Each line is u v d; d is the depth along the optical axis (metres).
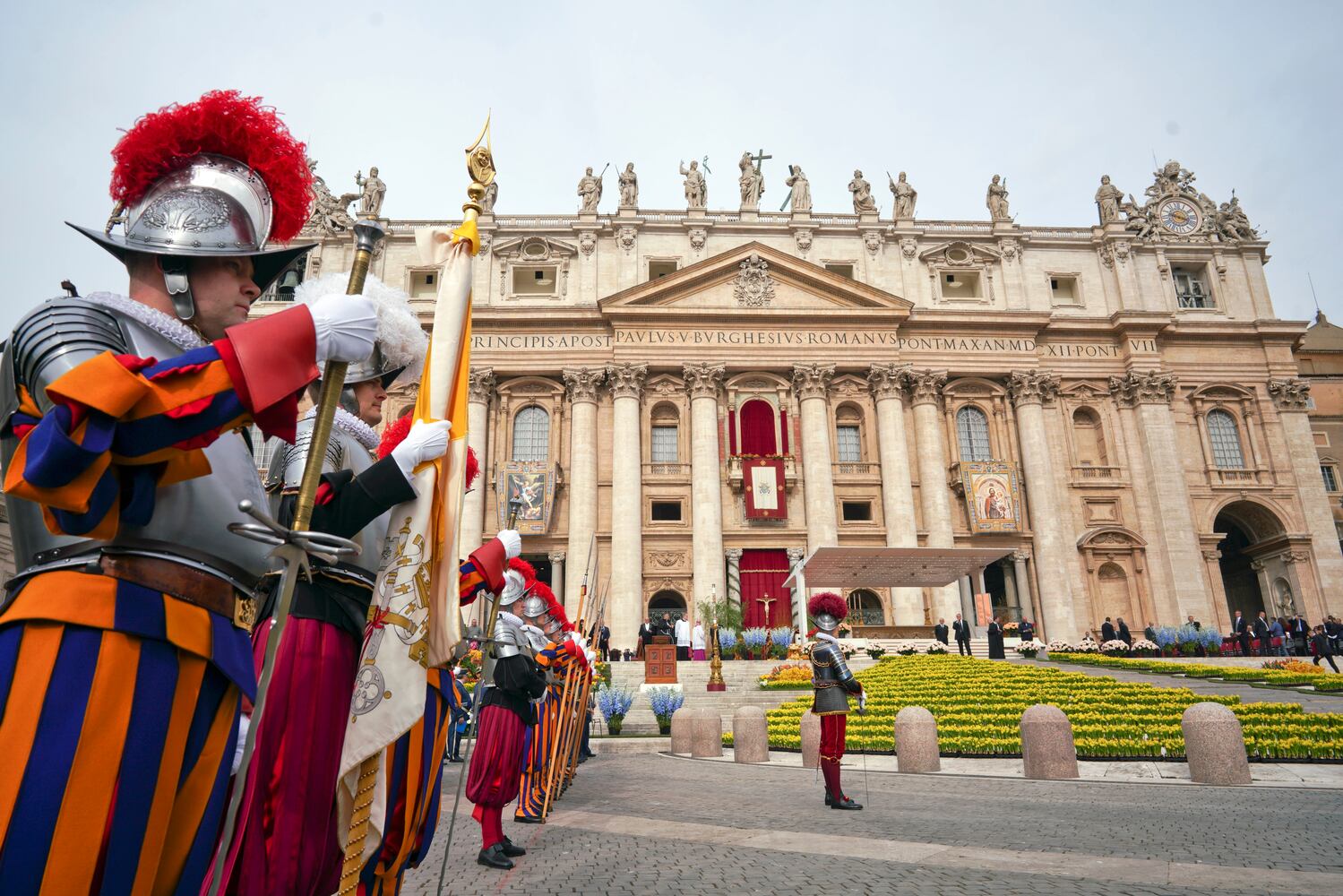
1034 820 8.46
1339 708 18.09
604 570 42.94
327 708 2.98
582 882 5.76
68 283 2.14
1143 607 44.25
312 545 1.93
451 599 3.22
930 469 45.09
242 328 1.82
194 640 1.94
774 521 44.19
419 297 46.59
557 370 45.91
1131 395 47.25
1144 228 50.81
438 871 6.16
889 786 11.75
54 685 1.75
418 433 3.09
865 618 43.59
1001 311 47.31
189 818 1.94
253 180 2.34
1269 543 46.94
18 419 1.81
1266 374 48.34
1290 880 5.58
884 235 49.97
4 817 1.63
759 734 15.66
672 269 49.12
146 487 1.83
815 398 45.44
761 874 5.98
